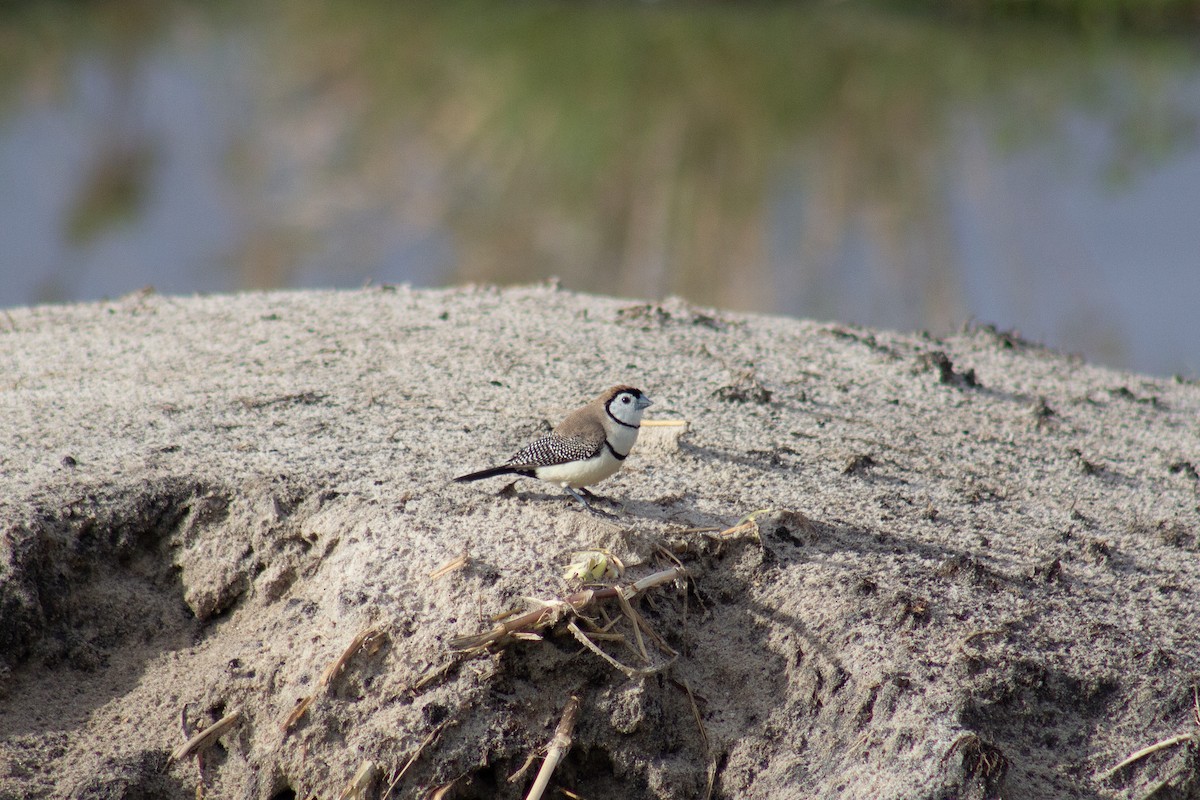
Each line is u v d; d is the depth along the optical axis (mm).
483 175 30125
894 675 8047
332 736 8109
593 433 9133
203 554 9359
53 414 10852
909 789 7434
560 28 44969
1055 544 9773
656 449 10812
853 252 26312
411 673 8156
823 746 8031
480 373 12359
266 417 10945
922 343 15805
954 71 41312
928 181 30594
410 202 27875
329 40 40656
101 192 26734
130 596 9266
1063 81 40562
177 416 10891
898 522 9852
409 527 8945
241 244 25547
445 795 7895
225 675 8602
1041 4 47750
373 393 11648
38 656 8789
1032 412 12969
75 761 8281
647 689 8344
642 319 14625
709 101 36656
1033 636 8453
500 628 8094
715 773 8234
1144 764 7816
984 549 9555
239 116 32500
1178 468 11773
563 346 13359
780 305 24219
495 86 36969
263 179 28578
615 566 8578
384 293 15578
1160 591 9195
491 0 49062
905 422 12281
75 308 14742
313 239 26031
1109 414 13539
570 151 31609
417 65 39062
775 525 9312
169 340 13250
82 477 9578
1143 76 41156
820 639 8430
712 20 48281
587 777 8305
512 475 9945
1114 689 8156
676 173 30438
